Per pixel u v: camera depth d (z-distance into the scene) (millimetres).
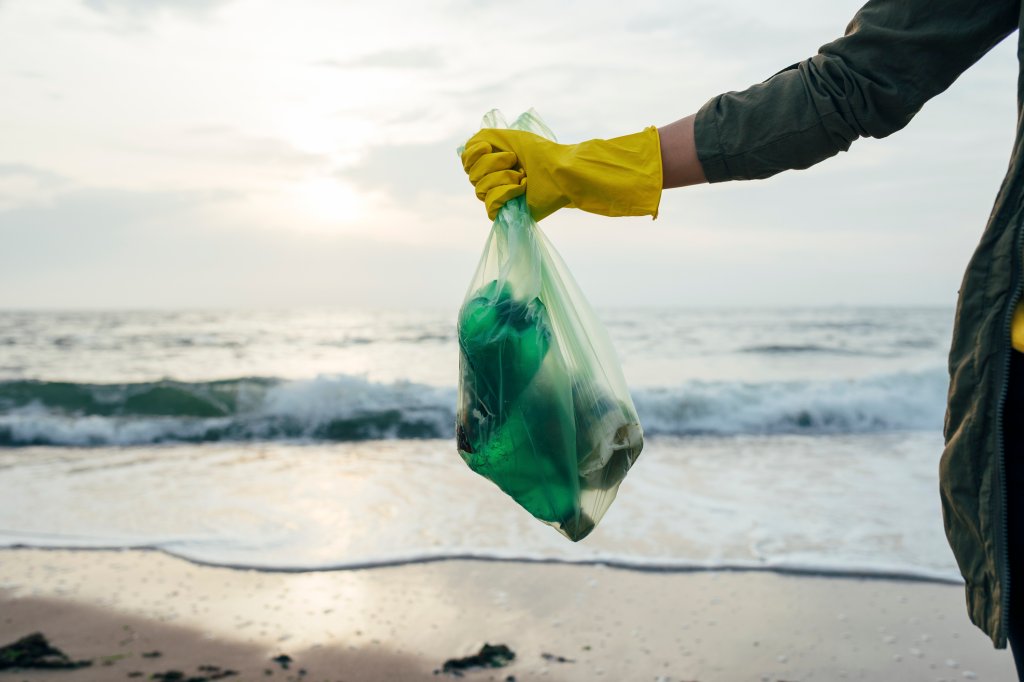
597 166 1271
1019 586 1019
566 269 1631
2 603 3648
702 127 1216
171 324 37656
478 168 1431
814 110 1146
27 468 6848
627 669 2973
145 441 8703
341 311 64250
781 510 5043
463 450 1502
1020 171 1030
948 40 1095
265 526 4824
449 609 3543
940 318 42250
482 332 1458
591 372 1547
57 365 17844
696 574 3912
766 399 9469
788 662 3014
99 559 4230
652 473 6273
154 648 3203
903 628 3293
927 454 7242
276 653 3152
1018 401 1010
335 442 8469
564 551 4273
